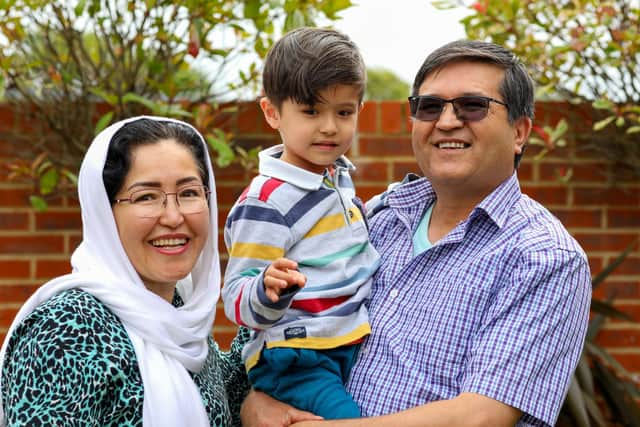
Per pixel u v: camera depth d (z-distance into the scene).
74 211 4.30
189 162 2.48
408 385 2.60
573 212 4.38
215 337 4.36
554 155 4.37
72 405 2.21
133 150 2.43
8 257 4.27
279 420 2.61
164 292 2.63
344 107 2.71
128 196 2.43
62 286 2.40
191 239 2.51
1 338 4.26
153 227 2.44
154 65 4.19
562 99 4.38
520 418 2.52
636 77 4.28
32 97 4.24
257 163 4.24
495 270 2.58
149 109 4.29
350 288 2.70
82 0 3.91
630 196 4.37
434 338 2.60
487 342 2.49
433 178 2.77
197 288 2.67
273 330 2.65
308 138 2.69
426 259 2.72
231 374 2.97
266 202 2.64
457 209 2.82
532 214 2.70
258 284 2.38
